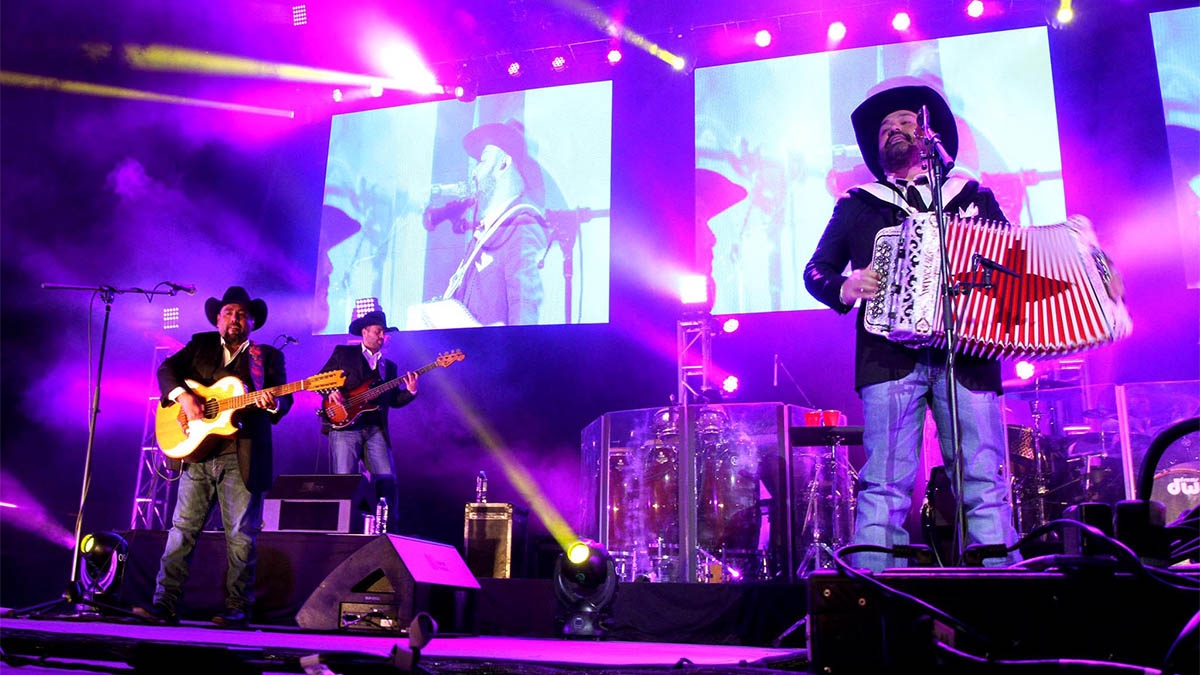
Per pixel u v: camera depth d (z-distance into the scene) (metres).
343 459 6.25
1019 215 7.85
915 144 3.09
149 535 5.23
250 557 4.60
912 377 2.95
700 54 9.15
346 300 9.38
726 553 5.89
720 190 8.63
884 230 2.73
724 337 8.66
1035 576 1.51
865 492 2.94
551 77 9.52
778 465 5.94
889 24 8.68
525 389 9.15
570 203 9.05
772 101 8.70
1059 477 5.70
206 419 4.55
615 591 4.62
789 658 2.14
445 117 9.60
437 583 4.38
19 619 4.29
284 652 2.00
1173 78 7.87
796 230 8.36
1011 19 8.40
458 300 9.08
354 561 4.30
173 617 4.52
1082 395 5.95
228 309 4.78
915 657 1.50
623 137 9.27
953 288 2.56
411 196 9.48
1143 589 1.46
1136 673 1.34
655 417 6.28
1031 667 1.42
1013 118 8.05
